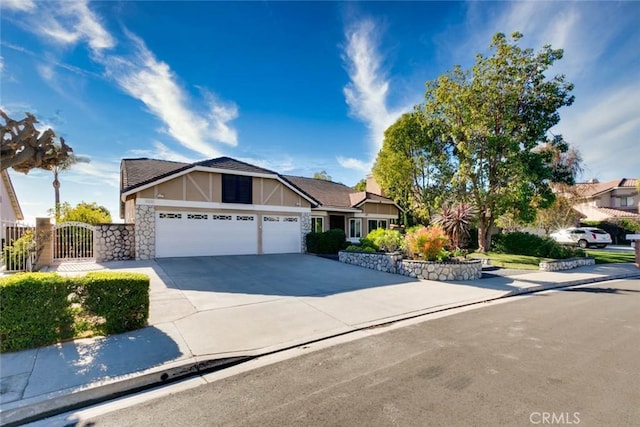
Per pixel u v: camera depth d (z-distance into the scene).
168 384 3.89
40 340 4.68
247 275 10.87
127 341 4.91
